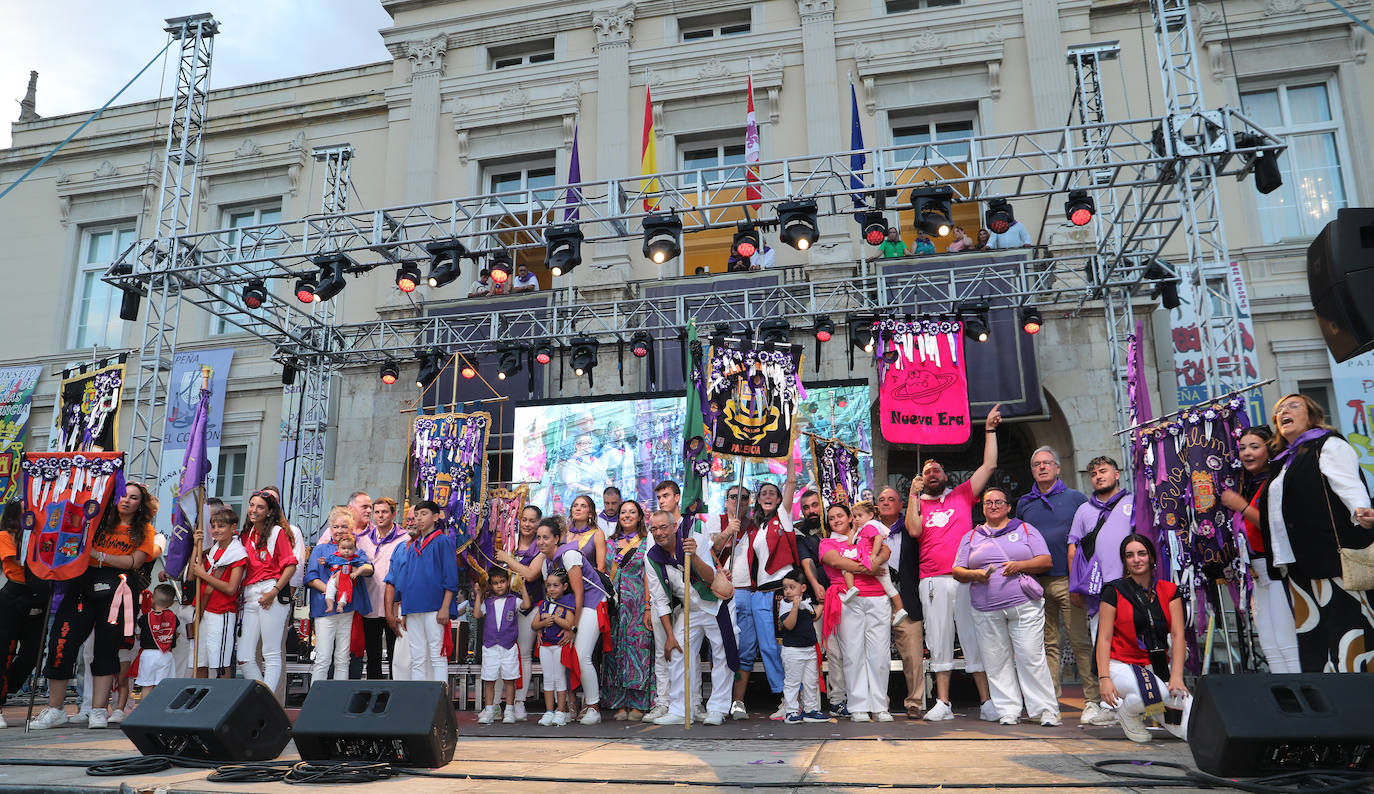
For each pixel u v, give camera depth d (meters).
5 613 6.62
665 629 6.64
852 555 6.52
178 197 11.02
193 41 11.95
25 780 3.84
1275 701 3.34
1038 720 5.97
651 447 12.01
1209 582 6.11
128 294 10.71
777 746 4.91
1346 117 12.87
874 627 6.50
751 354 6.72
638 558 7.06
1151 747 4.57
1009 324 12.09
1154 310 12.17
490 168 15.48
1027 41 13.59
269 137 16.41
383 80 16.20
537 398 12.67
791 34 14.42
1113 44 11.64
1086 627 5.97
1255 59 13.15
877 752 4.59
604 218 9.40
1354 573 4.25
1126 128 12.95
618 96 14.77
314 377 14.02
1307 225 12.79
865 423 11.62
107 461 6.76
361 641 7.24
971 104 13.85
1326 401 12.12
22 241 17.20
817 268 13.16
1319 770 3.26
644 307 13.34
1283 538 4.58
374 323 13.43
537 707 8.15
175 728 4.11
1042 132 9.07
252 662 6.68
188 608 7.09
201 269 10.33
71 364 16.36
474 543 9.55
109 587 6.60
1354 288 4.86
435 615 6.80
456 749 4.87
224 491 15.10
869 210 9.20
